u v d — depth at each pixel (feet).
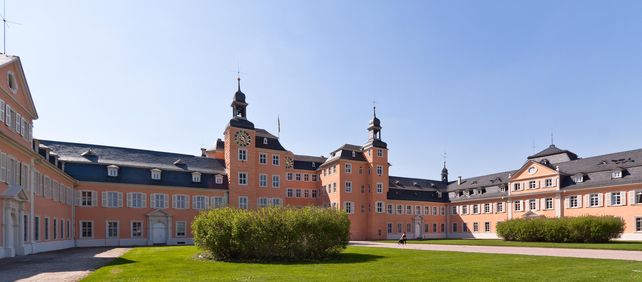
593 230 160.45
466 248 128.16
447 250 117.39
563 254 98.73
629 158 193.67
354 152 250.98
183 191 200.75
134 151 203.41
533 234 178.19
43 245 127.44
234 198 213.05
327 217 92.58
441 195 287.07
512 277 56.95
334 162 246.06
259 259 86.07
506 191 244.22
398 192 268.00
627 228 183.21
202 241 89.56
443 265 73.10
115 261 85.40
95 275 61.77
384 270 65.82
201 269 68.80
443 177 311.27
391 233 255.50
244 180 217.97
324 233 90.48
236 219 87.35
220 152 234.17
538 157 248.93
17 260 91.20
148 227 188.96
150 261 83.51
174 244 192.44
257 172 227.61
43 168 129.29
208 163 221.66
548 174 217.56
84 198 176.65
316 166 271.08
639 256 91.71
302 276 58.85
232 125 219.61
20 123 111.86
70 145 188.55
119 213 183.73
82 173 178.09
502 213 242.58
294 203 255.09
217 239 86.74
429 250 117.08
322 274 61.16
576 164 217.56
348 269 67.56
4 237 97.91
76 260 90.02
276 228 87.35
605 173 196.24
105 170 184.75
